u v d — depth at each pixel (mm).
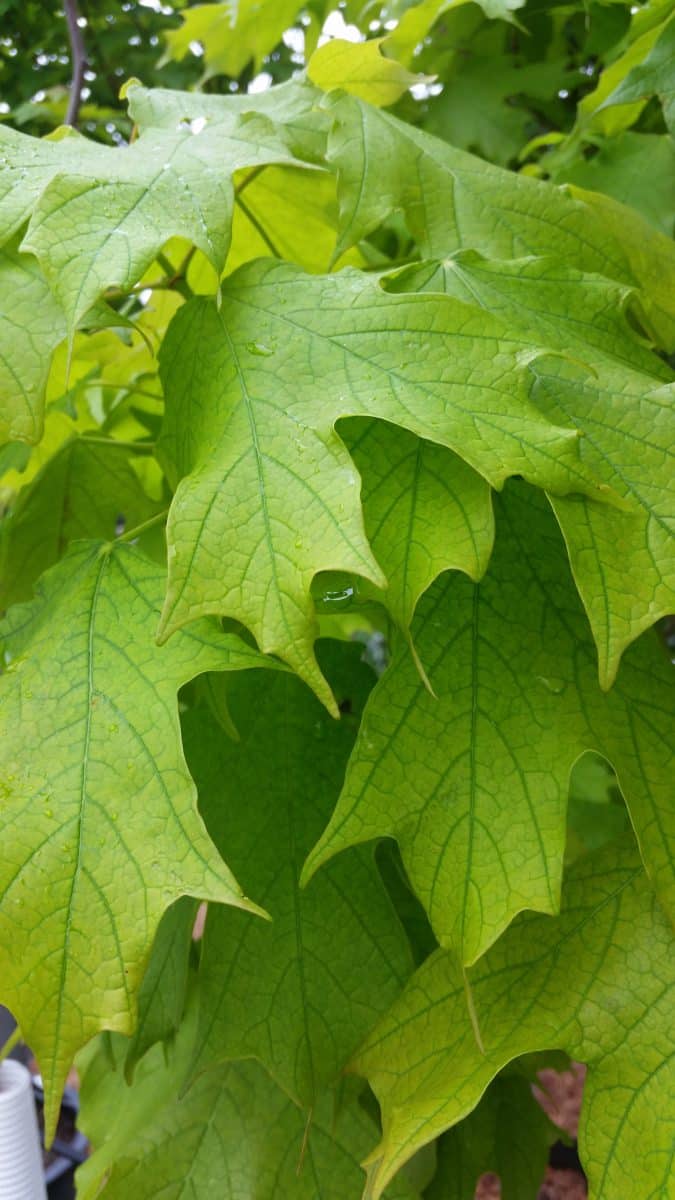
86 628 273
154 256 257
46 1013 240
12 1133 405
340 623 446
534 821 254
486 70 493
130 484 386
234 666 257
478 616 274
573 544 245
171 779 248
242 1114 340
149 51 792
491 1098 373
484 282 294
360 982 300
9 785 253
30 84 770
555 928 282
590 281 301
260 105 336
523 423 248
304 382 261
